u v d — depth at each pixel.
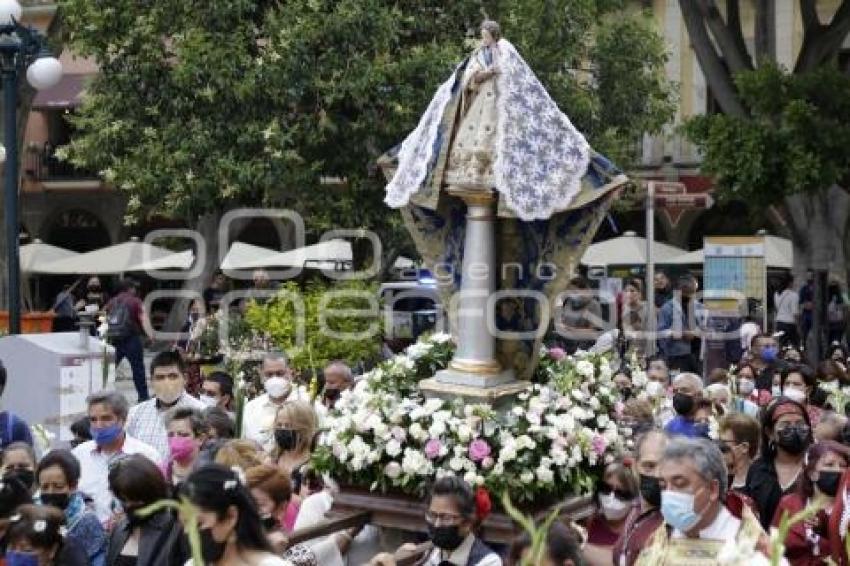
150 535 10.43
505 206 12.27
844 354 29.94
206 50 33.50
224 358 23.34
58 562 10.23
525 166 12.11
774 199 31.16
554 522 9.06
